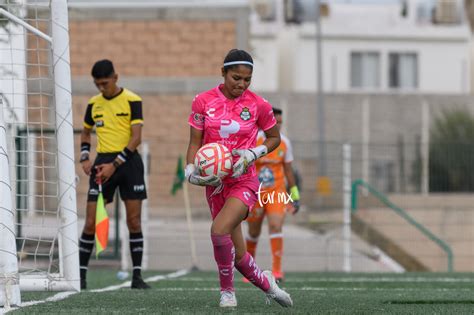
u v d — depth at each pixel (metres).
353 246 50.84
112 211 44.25
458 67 141.75
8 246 18.19
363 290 25.94
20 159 36.09
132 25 70.50
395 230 58.22
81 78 69.50
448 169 57.84
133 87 70.50
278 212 29.66
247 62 17.31
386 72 140.25
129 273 35.62
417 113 116.06
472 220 57.12
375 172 58.94
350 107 115.88
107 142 25.17
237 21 70.56
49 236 28.80
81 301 20.02
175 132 70.50
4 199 18.17
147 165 41.38
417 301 20.92
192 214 49.16
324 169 49.00
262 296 22.23
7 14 21.86
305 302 20.25
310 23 138.62
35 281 21.95
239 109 17.83
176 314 16.66
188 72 70.69
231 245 17.58
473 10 142.50
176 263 44.47
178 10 70.50
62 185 22.17
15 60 26.47
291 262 46.38
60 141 22.08
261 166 29.06
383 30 140.50
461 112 114.69
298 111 114.12
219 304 18.70
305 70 138.12
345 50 139.38
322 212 48.62
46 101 60.22
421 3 142.75
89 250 25.73
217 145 17.38
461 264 57.06
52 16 22.17
